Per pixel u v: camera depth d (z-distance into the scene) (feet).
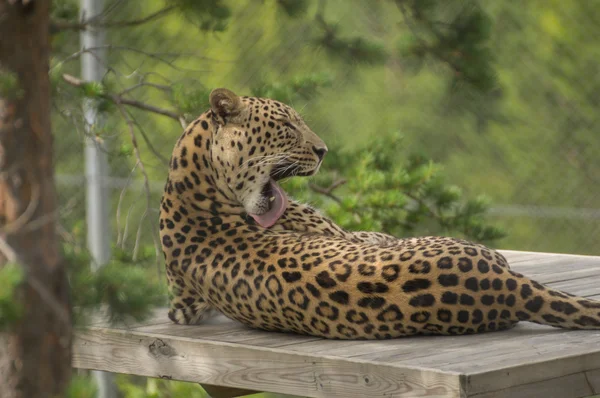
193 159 28.86
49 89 20.29
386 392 22.98
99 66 44.24
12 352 19.52
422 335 25.90
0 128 19.52
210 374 27.02
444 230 48.11
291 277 25.99
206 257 27.91
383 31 69.92
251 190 29.19
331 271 25.53
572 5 74.79
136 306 21.71
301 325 26.27
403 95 75.00
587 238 67.77
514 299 25.00
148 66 58.75
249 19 64.39
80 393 18.12
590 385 23.68
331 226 30.25
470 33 43.42
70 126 55.01
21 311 17.38
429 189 47.52
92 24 27.50
